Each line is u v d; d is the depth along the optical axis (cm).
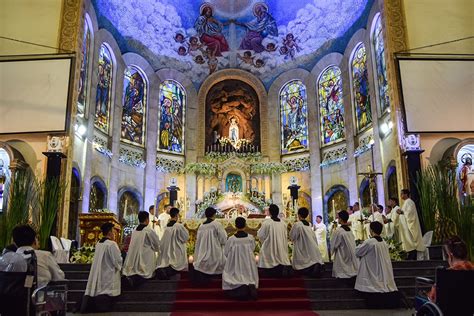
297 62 2483
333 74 2308
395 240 1288
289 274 1011
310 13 2350
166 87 2455
